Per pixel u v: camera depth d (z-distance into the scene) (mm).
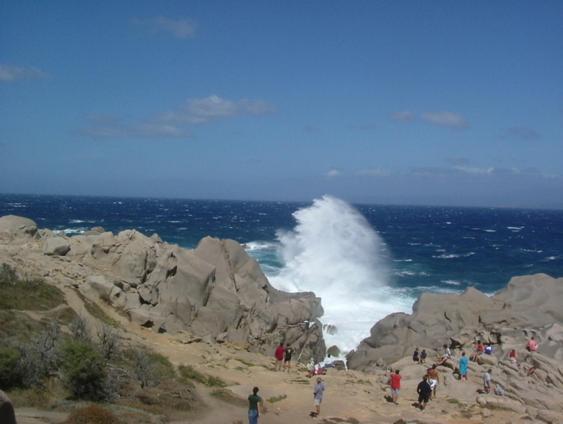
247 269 45219
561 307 42688
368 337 44312
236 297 39688
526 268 85688
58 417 17219
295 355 40562
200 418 20984
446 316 42375
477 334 39406
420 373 32969
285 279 58625
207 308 37781
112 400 20250
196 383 25734
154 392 22531
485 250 109625
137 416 18844
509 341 36938
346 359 41906
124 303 33656
